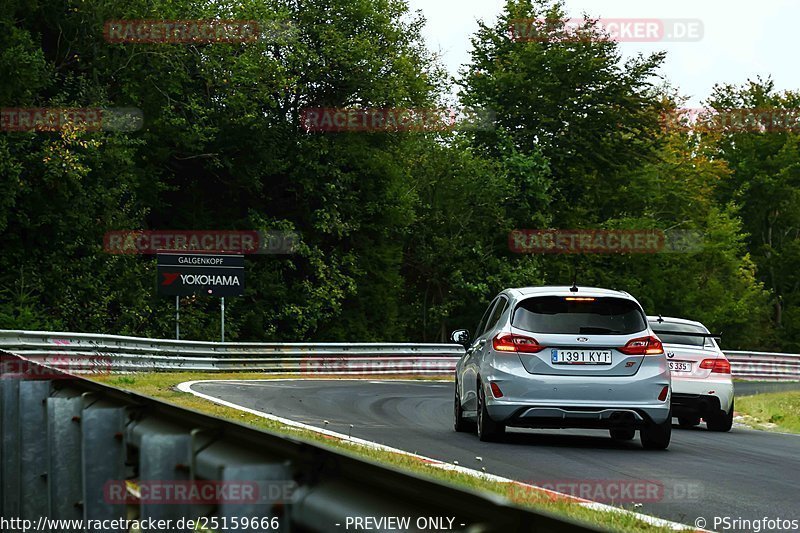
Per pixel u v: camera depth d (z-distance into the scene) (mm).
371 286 51250
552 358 12906
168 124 42656
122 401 4375
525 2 63438
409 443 12742
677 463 11477
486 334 13805
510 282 56562
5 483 5590
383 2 50000
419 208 57469
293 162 47750
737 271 75438
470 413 14234
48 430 4648
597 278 62094
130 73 42062
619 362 12945
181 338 41906
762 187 88938
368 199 50406
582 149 59875
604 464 11172
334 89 48750
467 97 61281
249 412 15953
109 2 40531
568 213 62562
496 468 10516
